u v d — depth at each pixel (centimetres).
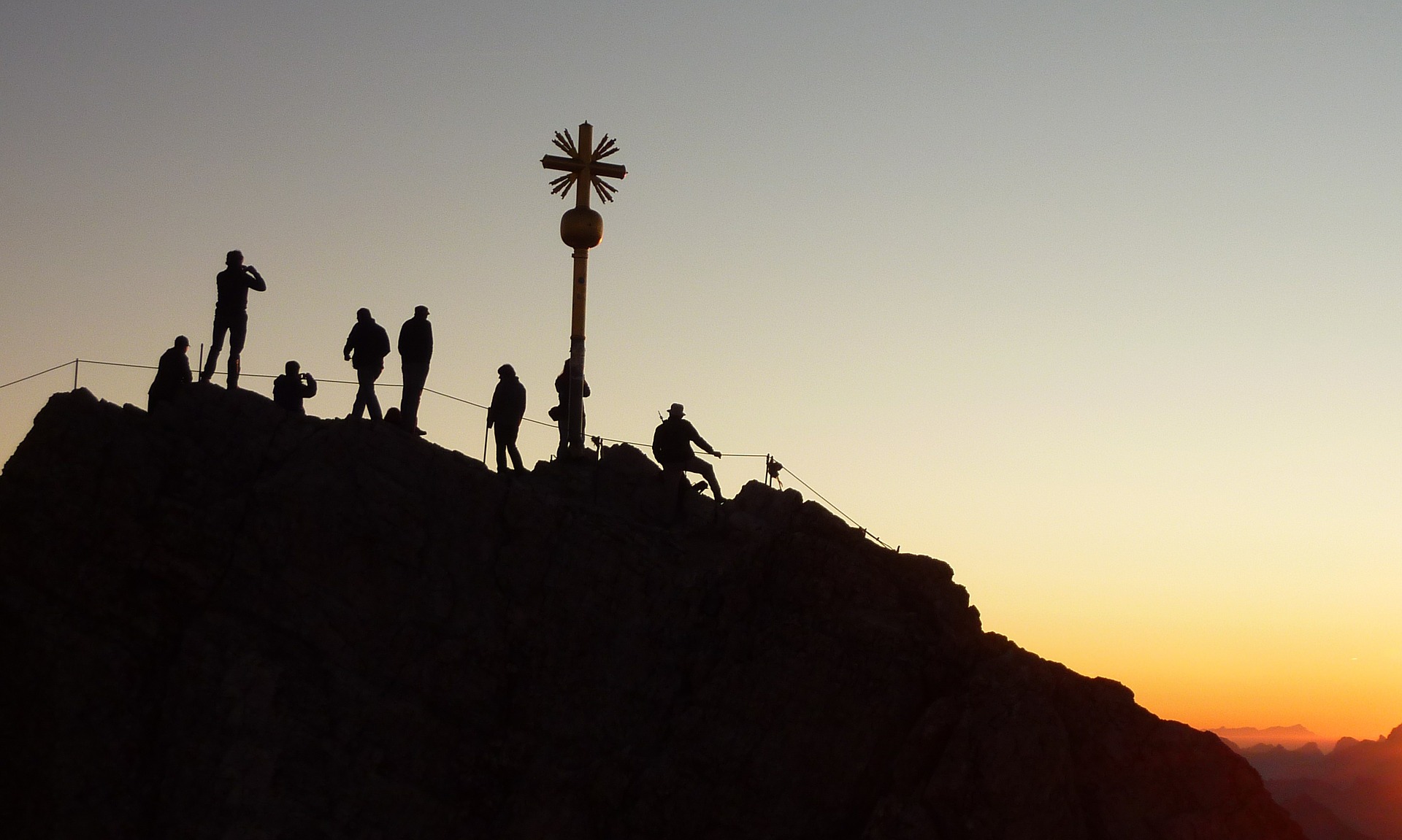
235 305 3603
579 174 4100
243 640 3080
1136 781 3164
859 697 3169
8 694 2992
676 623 3316
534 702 3188
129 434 3228
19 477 3136
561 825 3044
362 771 3022
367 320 3606
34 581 3078
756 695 3173
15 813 2906
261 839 2881
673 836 3048
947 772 3031
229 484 3256
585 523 3403
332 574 3188
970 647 3228
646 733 3177
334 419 3419
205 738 2967
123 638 3073
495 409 3666
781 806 3081
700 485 3741
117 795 2916
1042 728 3098
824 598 3297
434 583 3253
